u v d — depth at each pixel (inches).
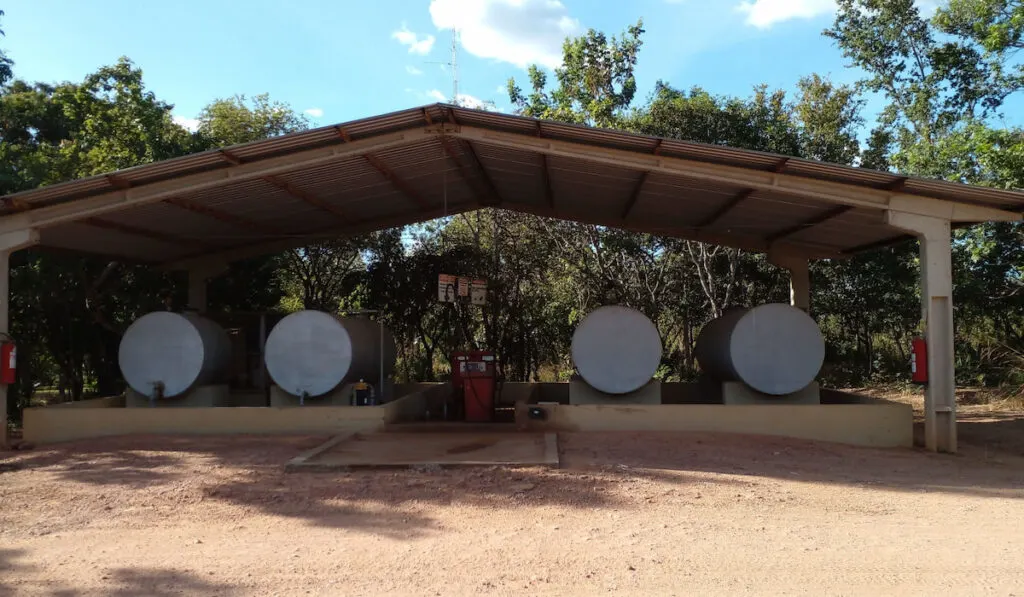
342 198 525.7
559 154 410.3
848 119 866.1
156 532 249.1
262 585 198.1
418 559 218.1
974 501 292.4
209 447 394.0
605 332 466.3
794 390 460.4
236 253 612.1
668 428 444.5
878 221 455.5
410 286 770.2
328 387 472.1
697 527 249.4
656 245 833.5
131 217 458.3
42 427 448.1
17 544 237.5
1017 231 638.5
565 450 373.1
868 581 198.5
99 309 634.2
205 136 753.0
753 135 714.8
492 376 523.2
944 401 416.2
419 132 413.4
